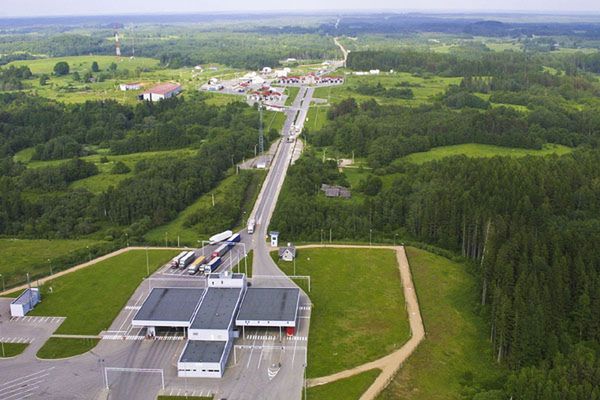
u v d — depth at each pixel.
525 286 169.12
